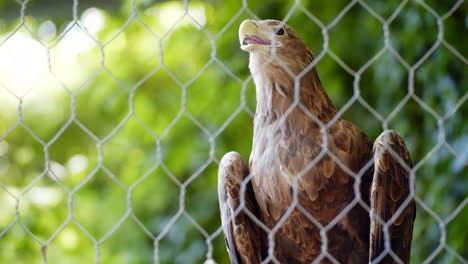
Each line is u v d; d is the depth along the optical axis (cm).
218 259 947
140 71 1180
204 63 1009
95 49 1237
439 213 734
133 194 1011
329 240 548
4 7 1111
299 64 577
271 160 554
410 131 802
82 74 1322
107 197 1117
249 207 560
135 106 1105
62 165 1398
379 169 520
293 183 544
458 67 759
